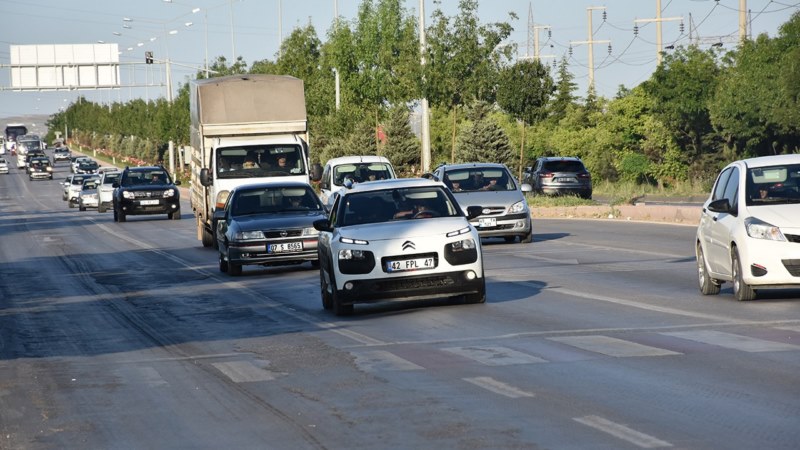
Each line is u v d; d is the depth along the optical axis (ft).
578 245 181.98
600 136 469.57
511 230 188.03
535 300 113.70
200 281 157.48
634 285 123.65
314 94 473.26
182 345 96.53
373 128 463.42
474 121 447.42
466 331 94.43
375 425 59.98
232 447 57.06
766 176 108.06
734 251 105.40
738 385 66.18
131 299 138.41
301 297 129.80
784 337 83.20
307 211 167.22
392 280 107.24
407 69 335.47
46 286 161.99
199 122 212.43
